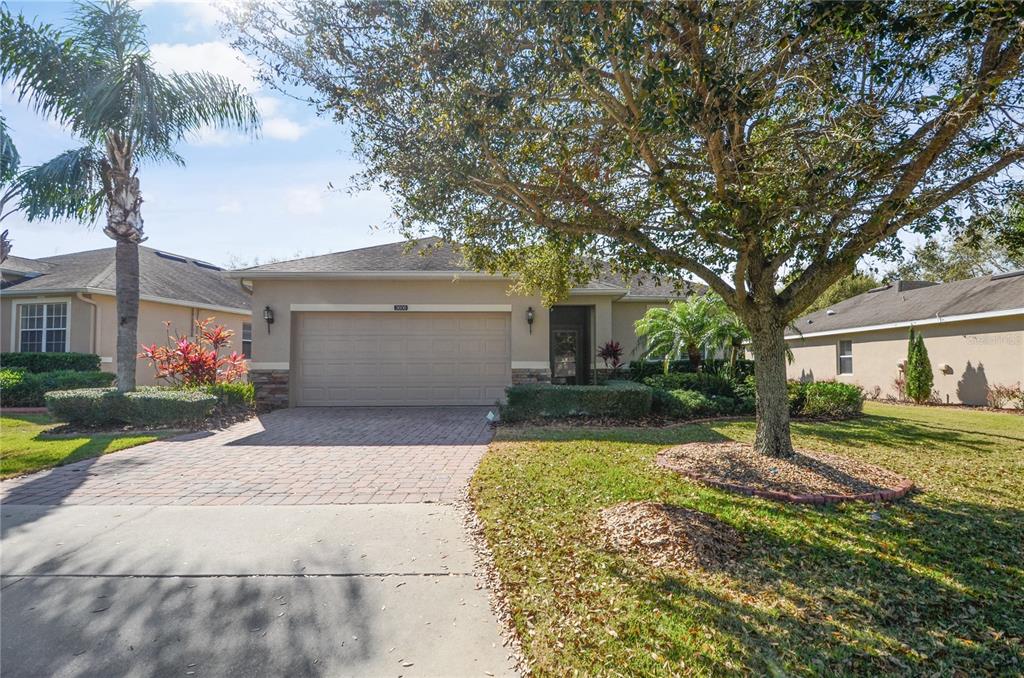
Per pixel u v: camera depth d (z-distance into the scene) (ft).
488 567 12.01
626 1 13.23
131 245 33.04
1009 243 17.87
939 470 20.75
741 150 16.96
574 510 15.44
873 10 12.28
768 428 20.49
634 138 15.96
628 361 52.90
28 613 10.10
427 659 8.78
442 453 23.79
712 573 11.61
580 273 25.30
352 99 16.53
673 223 19.31
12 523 14.71
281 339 39.81
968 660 8.77
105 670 8.46
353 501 16.72
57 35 30.48
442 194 17.93
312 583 11.28
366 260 42.91
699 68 14.07
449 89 15.55
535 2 13.48
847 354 61.87
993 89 13.51
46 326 48.01
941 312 48.19
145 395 30.40
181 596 10.73
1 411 37.88
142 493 17.54
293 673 8.42
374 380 40.63
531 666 8.58
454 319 41.01
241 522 14.82
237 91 33.78
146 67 31.19
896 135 15.15
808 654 8.85
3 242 38.01
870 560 12.34
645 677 8.26
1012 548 13.10
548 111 17.92
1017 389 41.73
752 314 20.48
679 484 18.01
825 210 14.96
